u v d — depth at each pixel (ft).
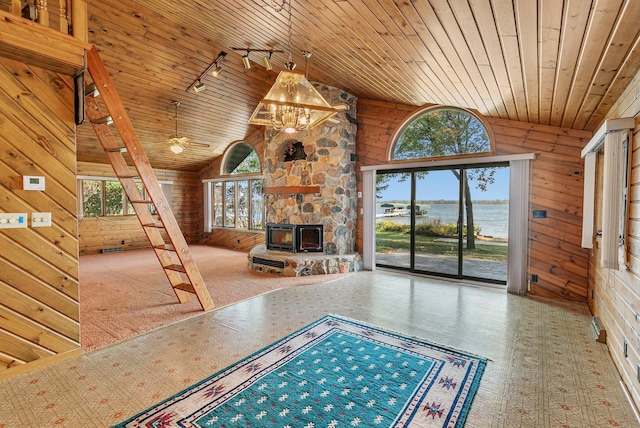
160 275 18.06
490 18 6.20
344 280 17.02
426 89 13.42
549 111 11.59
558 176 13.64
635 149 7.21
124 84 16.90
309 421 6.10
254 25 11.34
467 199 17.15
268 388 7.17
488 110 14.05
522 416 6.25
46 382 7.38
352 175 19.81
